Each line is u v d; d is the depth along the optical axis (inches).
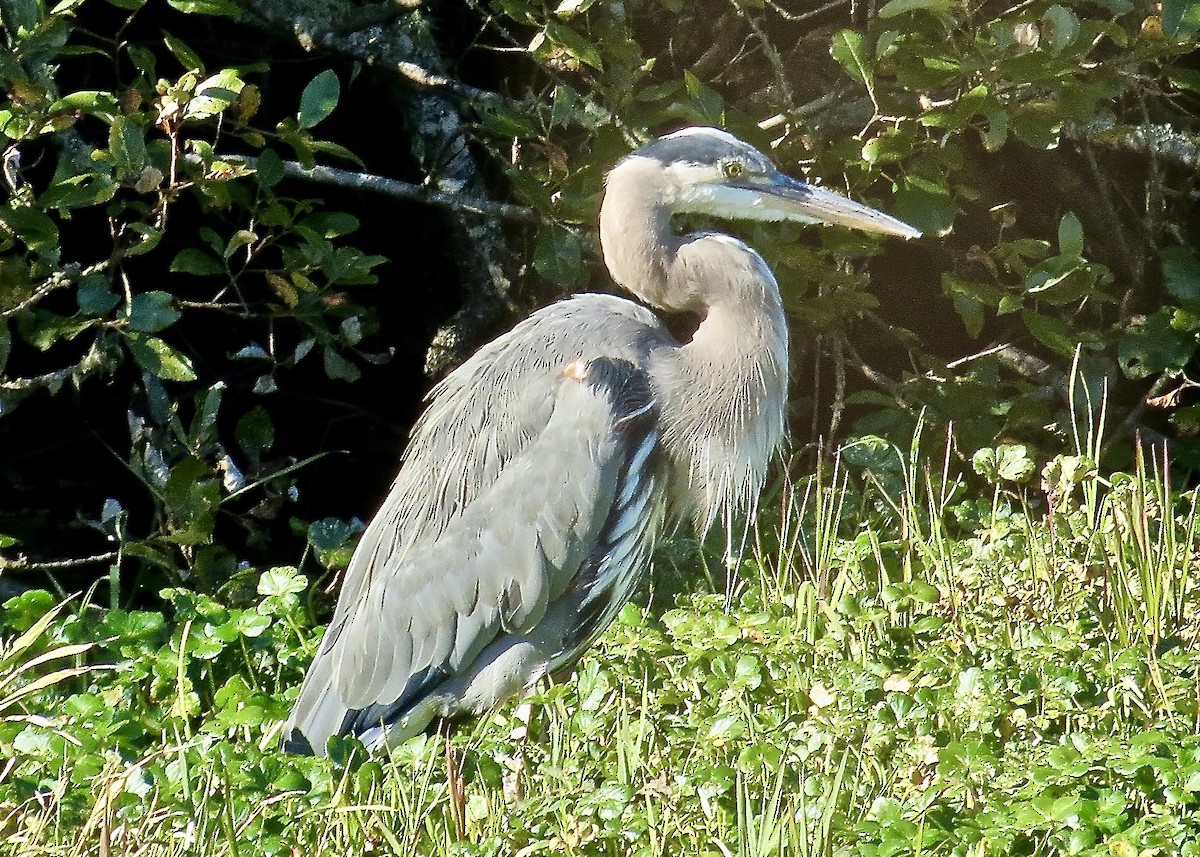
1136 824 251.6
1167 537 382.9
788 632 346.9
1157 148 488.4
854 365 510.6
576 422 350.0
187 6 398.0
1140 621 361.7
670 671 344.5
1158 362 473.4
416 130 502.3
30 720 324.2
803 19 514.6
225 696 349.1
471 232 518.0
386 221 556.1
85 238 535.5
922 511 439.5
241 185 512.4
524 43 517.3
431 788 291.1
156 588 481.4
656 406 362.6
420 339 557.0
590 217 458.0
